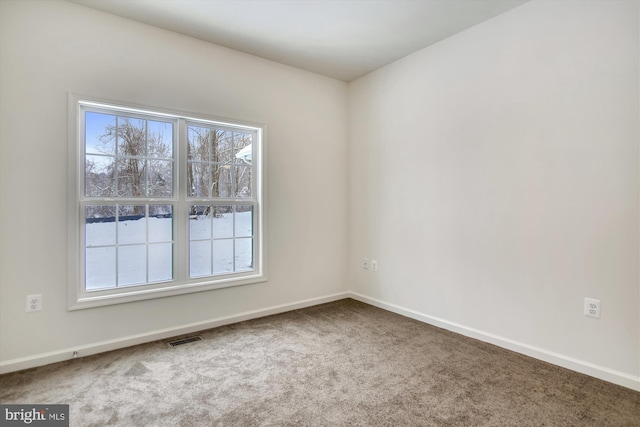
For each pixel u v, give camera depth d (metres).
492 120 2.70
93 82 2.53
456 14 2.64
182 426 1.71
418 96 3.27
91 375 2.22
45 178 2.37
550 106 2.37
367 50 3.25
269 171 3.45
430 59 3.16
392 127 3.54
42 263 2.37
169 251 2.95
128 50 2.67
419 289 3.30
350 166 4.07
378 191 3.71
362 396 1.98
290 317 3.38
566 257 2.31
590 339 2.21
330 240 3.94
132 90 2.69
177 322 2.93
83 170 2.57
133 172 2.78
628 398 1.95
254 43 3.09
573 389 2.05
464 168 2.90
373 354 2.54
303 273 3.71
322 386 2.09
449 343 2.74
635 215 2.03
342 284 4.07
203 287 3.04
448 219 3.03
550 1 2.36
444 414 1.81
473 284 2.85
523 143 2.52
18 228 2.29
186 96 2.94
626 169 2.06
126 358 2.47
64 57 2.43
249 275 3.36
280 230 3.53
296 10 2.58
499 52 2.65
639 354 2.03
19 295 2.30
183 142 2.98
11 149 2.27
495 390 2.04
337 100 3.98
